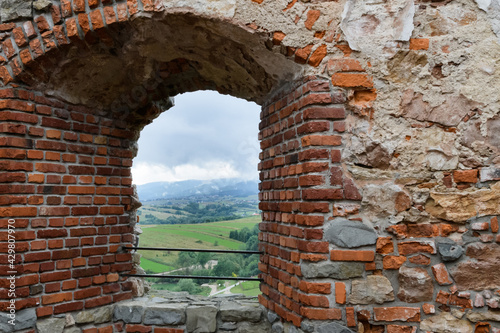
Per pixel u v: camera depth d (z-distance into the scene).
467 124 2.63
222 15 2.71
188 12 2.73
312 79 2.66
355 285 2.52
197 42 3.08
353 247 2.54
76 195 3.26
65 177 3.20
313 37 2.68
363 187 2.58
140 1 2.78
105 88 3.41
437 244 2.55
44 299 3.01
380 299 2.50
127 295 3.57
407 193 2.59
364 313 2.49
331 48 2.67
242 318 3.32
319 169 2.58
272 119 3.23
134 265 3.84
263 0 2.72
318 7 2.70
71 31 2.84
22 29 2.93
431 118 2.64
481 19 2.70
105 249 3.42
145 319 3.36
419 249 2.55
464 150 2.61
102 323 3.33
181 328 3.34
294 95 2.83
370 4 2.69
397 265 2.54
